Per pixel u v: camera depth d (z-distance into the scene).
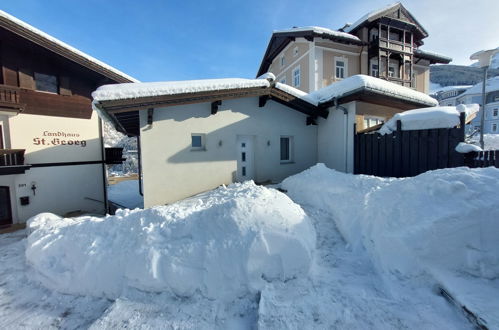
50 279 3.29
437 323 2.07
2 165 7.24
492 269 2.37
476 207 2.61
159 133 6.53
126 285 2.87
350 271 2.99
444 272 2.46
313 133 9.30
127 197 12.09
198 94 6.45
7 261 4.34
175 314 2.51
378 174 6.95
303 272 2.91
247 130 7.93
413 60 17.97
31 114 8.09
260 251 2.86
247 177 8.21
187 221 3.40
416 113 6.15
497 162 4.64
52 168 8.64
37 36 7.33
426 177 3.39
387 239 2.92
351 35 15.30
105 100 5.31
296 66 16.70
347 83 7.58
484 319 1.89
